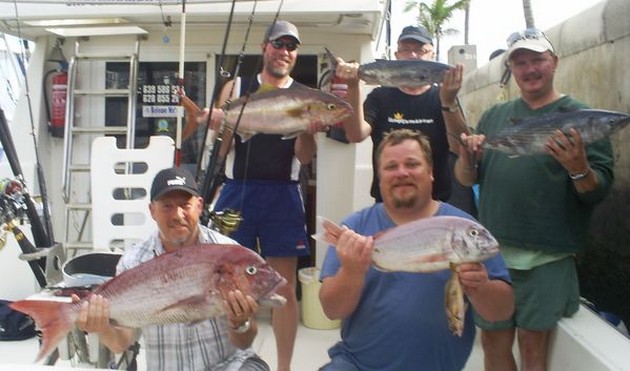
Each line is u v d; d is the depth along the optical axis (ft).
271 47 11.28
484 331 9.84
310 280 14.08
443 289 7.55
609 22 12.55
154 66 15.88
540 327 9.29
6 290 13.78
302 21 14.30
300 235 12.10
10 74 16.20
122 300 6.41
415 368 7.72
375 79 10.33
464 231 6.28
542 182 9.28
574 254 9.57
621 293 12.26
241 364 7.95
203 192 10.08
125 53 15.71
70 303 6.39
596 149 9.28
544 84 9.49
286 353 11.35
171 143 12.78
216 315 6.49
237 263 6.39
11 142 11.06
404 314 7.61
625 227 12.19
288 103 9.91
